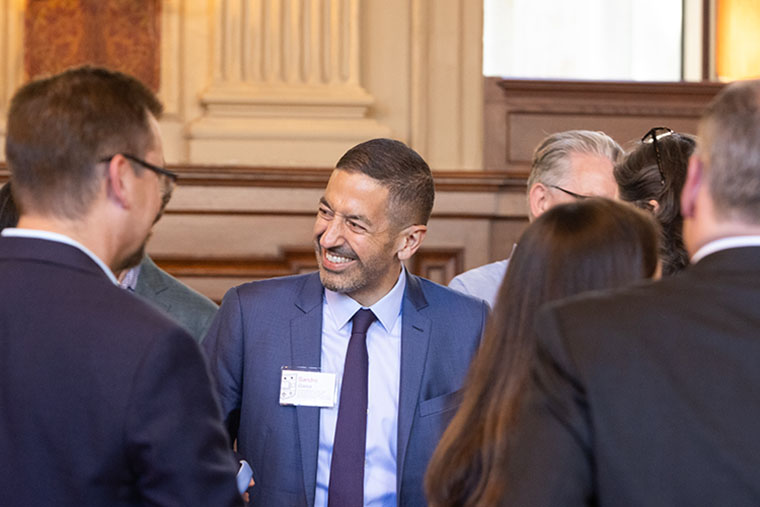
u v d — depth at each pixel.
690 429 1.16
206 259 4.61
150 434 1.43
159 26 4.83
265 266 4.66
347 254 2.31
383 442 2.34
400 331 2.42
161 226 4.57
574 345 1.25
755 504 1.12
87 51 4.77
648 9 5.50
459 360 2.42
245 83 4.86
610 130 5.27
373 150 2.32
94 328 1.46
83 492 1.43
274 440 2.33
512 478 1.26
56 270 1.51
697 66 5.52
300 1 4.90
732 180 1.23
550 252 1.59
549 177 2.89
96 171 1.54
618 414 1.19
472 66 5.07
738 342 1.18
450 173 4.71
